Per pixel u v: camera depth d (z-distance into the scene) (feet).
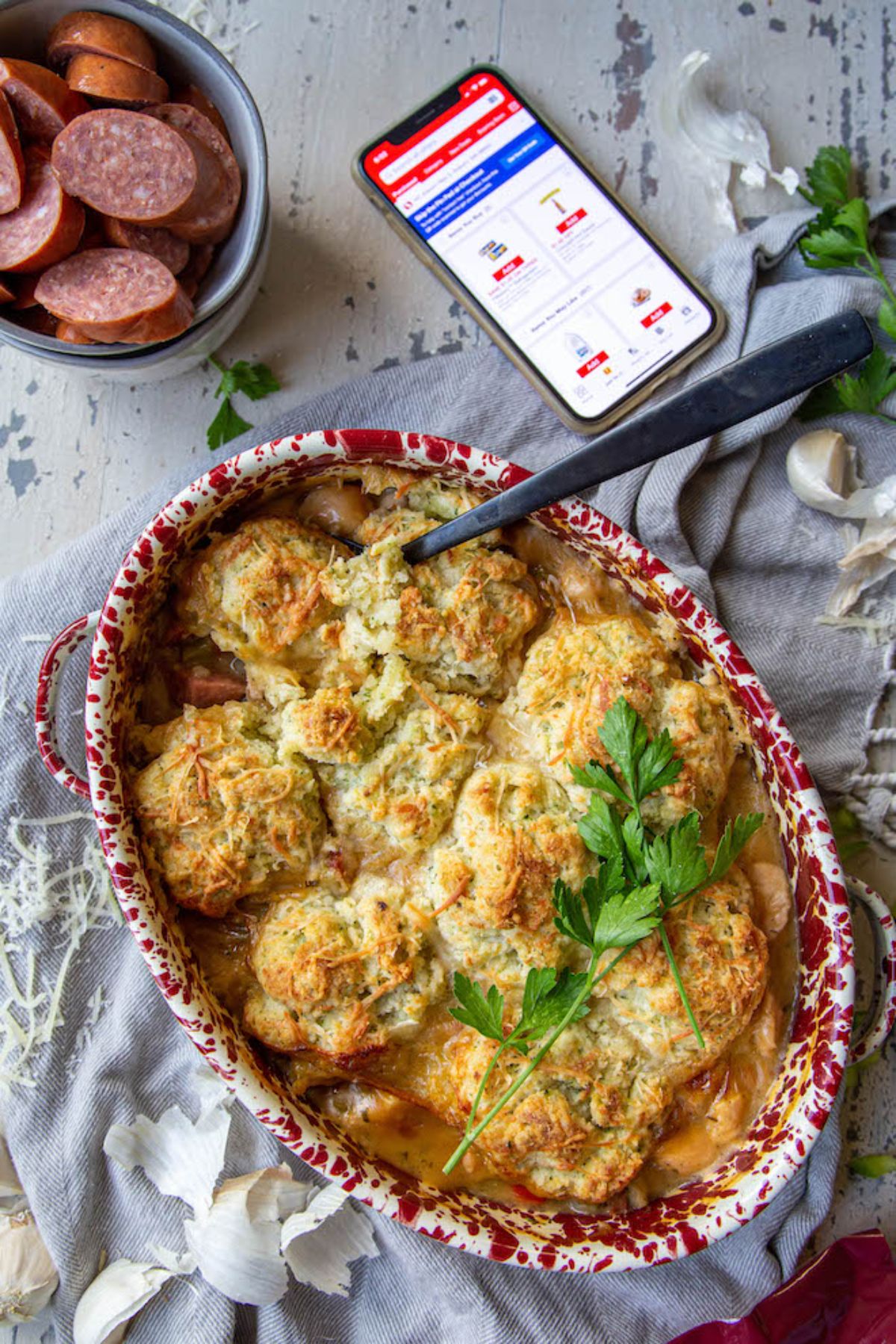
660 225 2.35
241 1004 1.95
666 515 2.21
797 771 1.96
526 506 1.92
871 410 2.26
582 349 2.23
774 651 2.27
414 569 1.97
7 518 2.31
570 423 2.21
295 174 2.34
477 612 1.96
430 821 1.93
